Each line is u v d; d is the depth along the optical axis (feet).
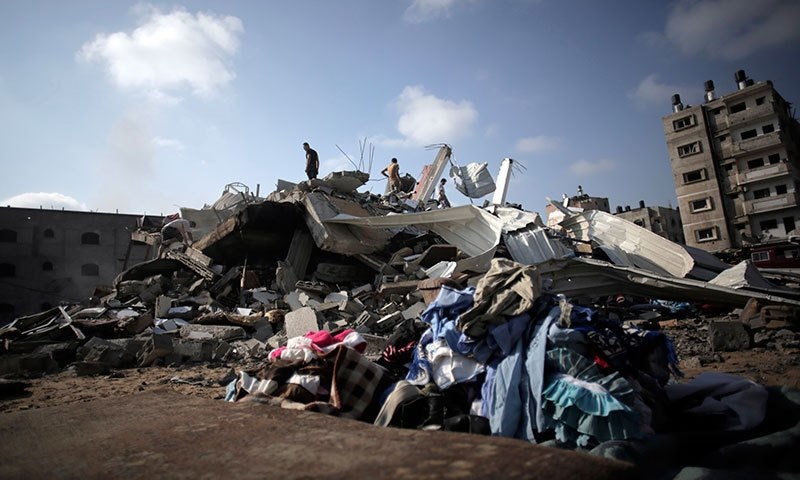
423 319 13.26
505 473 4.37
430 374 11.73
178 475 5.03
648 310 43.11
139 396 10.36
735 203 136.46
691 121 145.28
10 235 138.10
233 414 7.97
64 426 7.82
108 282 145.79
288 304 42.22
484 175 76.95
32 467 5.67
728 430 9.41
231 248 51.65
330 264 49.83
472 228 49.85
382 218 46.88
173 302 43.09
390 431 6.38
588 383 9.42
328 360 11.80
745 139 135.13
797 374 16.92
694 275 45.34
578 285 40.52
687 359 21.39
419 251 51.78
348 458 5.14
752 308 31.63
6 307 134.62
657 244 48.47
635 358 11.30
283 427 6.84
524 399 9.94
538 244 46.37
